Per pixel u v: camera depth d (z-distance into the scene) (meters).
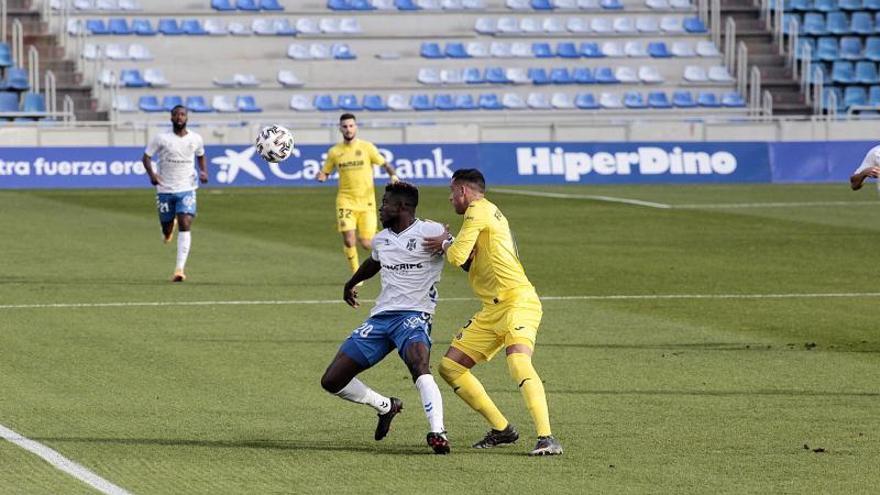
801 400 35.66
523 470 28.12
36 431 31.44
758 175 120.00
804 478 27.50
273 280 59.62
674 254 70.12
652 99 130.75
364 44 131.75
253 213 90.44
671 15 139.38
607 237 77.94
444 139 117.25
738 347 43.91
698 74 134.62
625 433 31.75
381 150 114.31
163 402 35.03
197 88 125.25
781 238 77.62
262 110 126.19
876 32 139.62
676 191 109.38
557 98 129.62
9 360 40.75
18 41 122.31
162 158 59.09
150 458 29.00
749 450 30.00
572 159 117.56
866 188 112.50
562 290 57.16
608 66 134.75
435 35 133.38
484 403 30.02
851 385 37.75
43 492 26.02
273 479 27.27
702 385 37.66
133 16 130.00
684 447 30.28
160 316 49.62
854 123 124.38
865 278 61.34
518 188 111.44
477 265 30.23
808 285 59.03
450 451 29.78
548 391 36.81
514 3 136.62
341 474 27.70
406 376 38.97
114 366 39.91
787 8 142.12
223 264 65.12
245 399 35.53
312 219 86.88
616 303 53.62
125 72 124.25
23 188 107.25
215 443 30.48
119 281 58.88
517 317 29.83
